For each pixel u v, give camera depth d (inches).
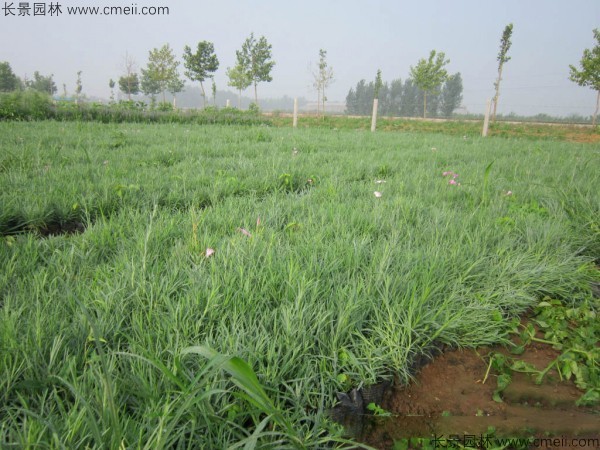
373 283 89.5
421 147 365.1
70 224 137.9
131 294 80.4
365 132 577.9
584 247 118.7
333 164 240.2
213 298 78.8
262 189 179.0
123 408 57.4
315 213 139.9
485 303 89.4
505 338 85.7
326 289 86.9
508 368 77.2
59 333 67.3
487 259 106.5
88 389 57.4
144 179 177.3
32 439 47.4
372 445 61.0
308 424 60.9
